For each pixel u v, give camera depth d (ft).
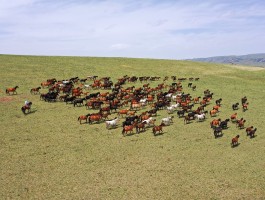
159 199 65.92
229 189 69.77
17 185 70.79
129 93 152.66
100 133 105.50
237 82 213.87
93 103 131.03
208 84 199.62
